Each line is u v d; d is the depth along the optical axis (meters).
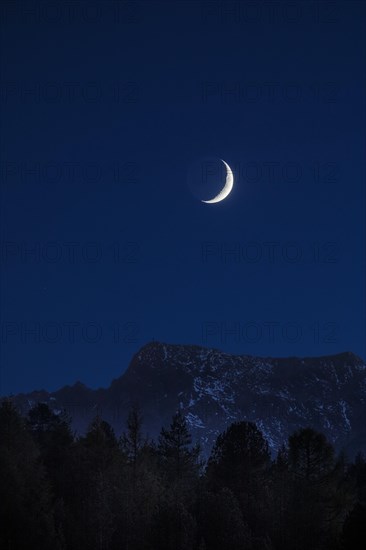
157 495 123.88
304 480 131.38
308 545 119.94
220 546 113.44
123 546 114.44
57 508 115.75
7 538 104.62
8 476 112.19
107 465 130.88
